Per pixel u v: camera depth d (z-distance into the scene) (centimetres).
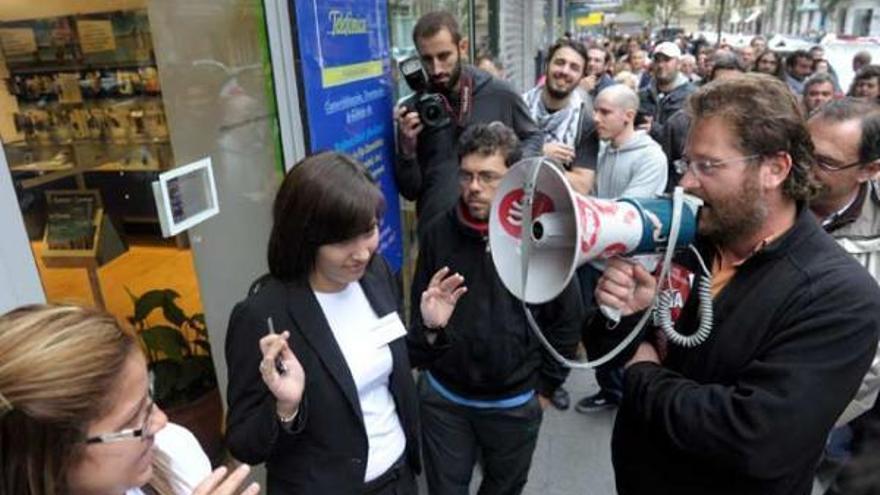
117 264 197
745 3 3900
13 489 69
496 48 673
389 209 276
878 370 126
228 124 193
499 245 120
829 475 188
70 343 70
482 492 205
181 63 176
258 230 210
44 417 67
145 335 198
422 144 269
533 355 185
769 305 104
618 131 321
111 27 184
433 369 188
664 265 106
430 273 187
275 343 114
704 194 106
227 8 189
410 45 357
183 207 172
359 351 137
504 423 188
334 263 128
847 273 100
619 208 103
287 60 199
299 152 207
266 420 123
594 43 698
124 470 76
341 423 133
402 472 151
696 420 105
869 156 148
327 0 213
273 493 140
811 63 734
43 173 187
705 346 112
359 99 242
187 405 196
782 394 98
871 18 2864
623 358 126
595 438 291
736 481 109
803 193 105
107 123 189
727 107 103
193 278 198
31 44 191
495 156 169
